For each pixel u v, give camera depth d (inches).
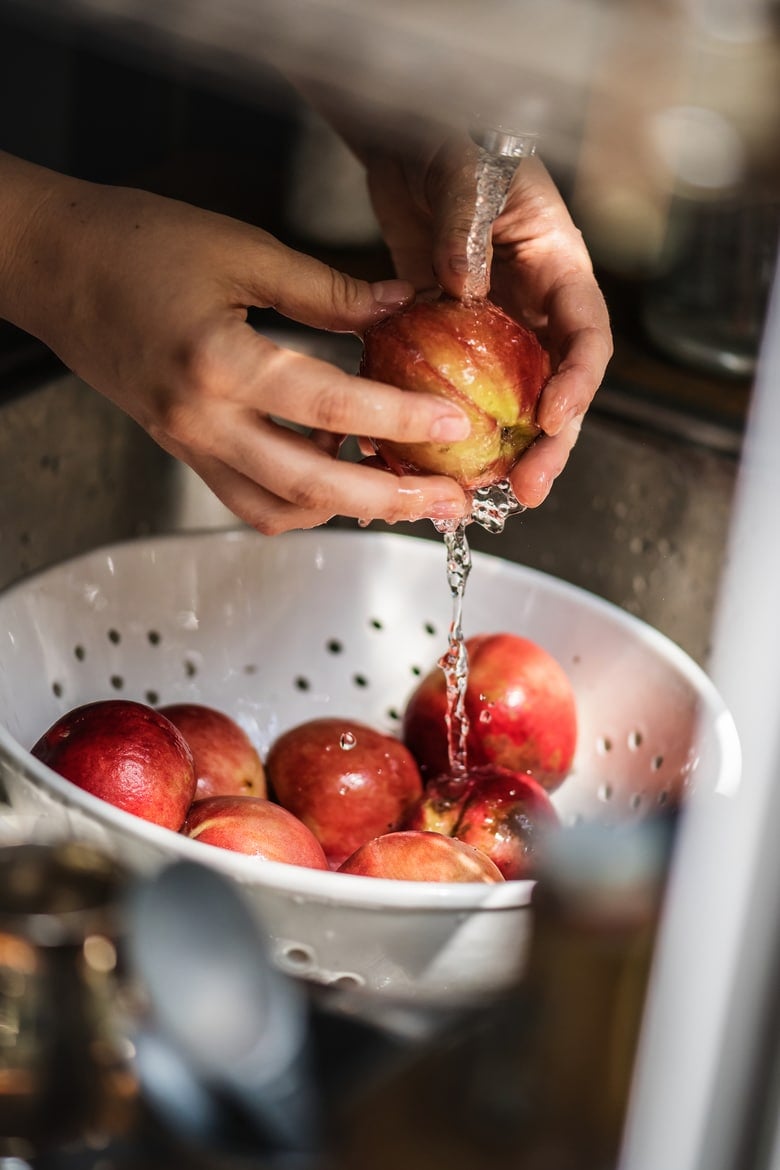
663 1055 23.3
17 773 28.4
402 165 35.2
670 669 34.3
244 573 36.4
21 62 51.2
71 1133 24.1
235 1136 24.0
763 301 39.6
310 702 37.1
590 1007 23.9
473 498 32.6
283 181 46.0
